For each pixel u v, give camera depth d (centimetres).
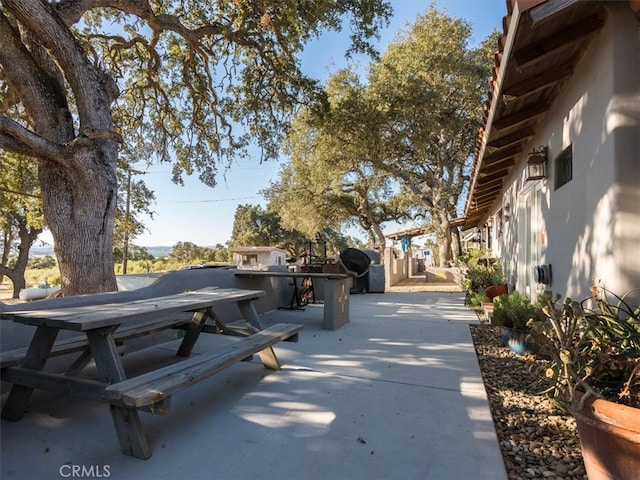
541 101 442
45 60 588
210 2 917
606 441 172
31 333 338
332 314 579
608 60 290
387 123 1405
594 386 199
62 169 555
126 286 1116
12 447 233
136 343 451
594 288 260
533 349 423
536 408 289
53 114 574
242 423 265
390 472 206
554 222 438
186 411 285
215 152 1069
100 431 254
